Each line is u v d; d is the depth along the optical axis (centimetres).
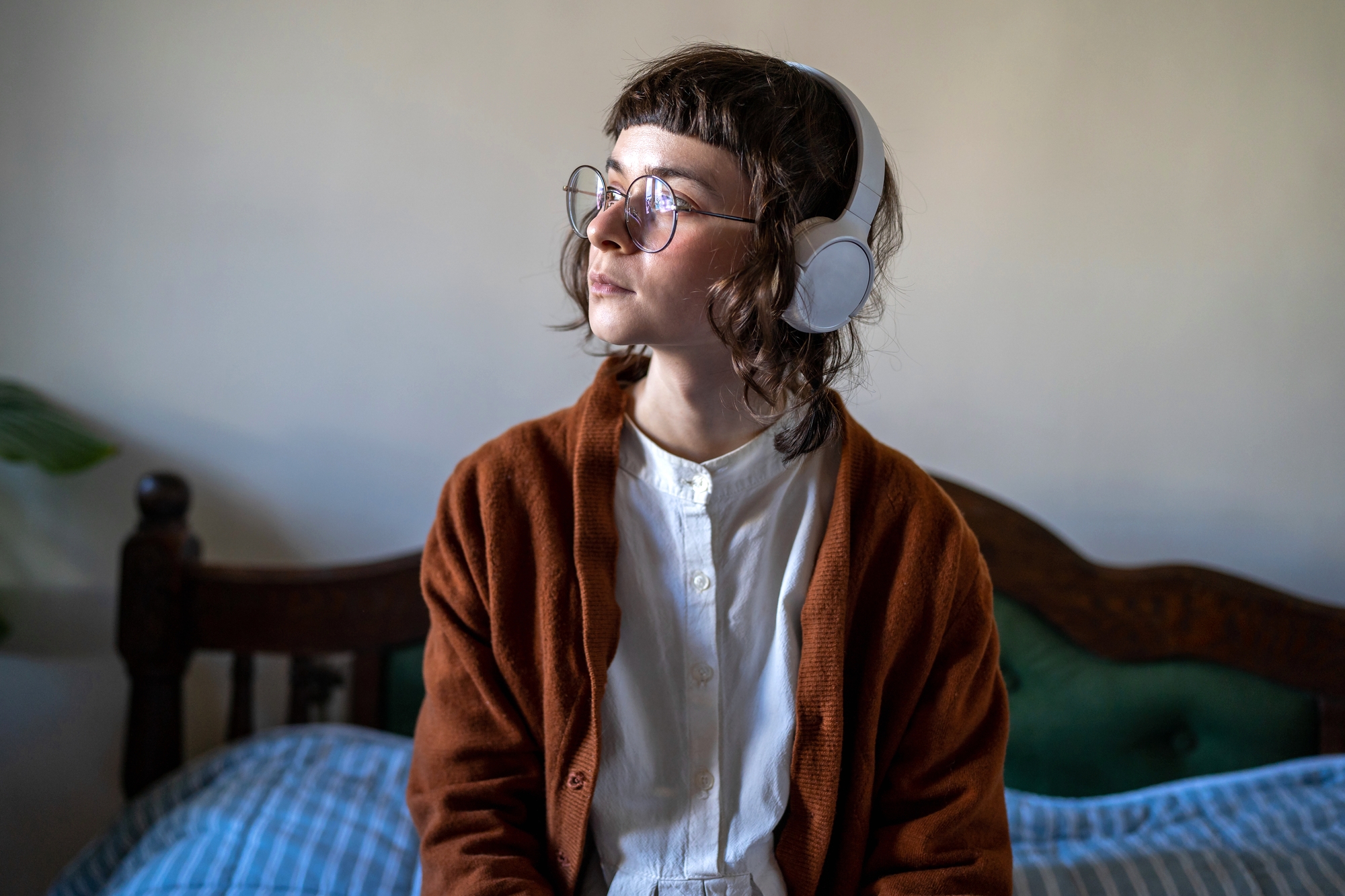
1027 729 140
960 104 146
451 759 72
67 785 146
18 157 140
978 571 73
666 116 60
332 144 143
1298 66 145
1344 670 136
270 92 142
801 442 68
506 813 72
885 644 69
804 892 68
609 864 70
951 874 68
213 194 143
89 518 145
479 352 147
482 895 65
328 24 142
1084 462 150
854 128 64
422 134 144
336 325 146
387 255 145
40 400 138
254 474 146
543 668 69
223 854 108
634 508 70
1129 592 139
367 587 136
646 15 143
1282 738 137
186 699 149
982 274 148
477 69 143
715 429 69
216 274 144
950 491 140
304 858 108
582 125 144
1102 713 139
